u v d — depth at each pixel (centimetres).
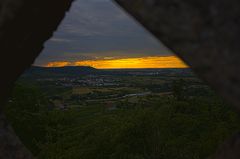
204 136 1488
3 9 269
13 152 342
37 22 327
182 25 233
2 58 320
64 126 2720
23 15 295
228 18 223
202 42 229
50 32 365
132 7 245
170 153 1316
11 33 298
